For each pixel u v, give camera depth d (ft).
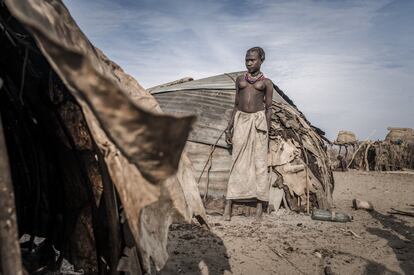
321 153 23.75
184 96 24.44
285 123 21.95
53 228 7.77
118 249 5.71
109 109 2.86
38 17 3.62
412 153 47.09
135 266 5.99
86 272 6.66
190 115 2.78
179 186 6.23
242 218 18.78
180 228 16.05
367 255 13.57
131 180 4.12
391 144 47.85
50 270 8.29
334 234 16.19
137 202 3.97
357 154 50.52
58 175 7.14
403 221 19.20
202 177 20.36
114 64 6.26
